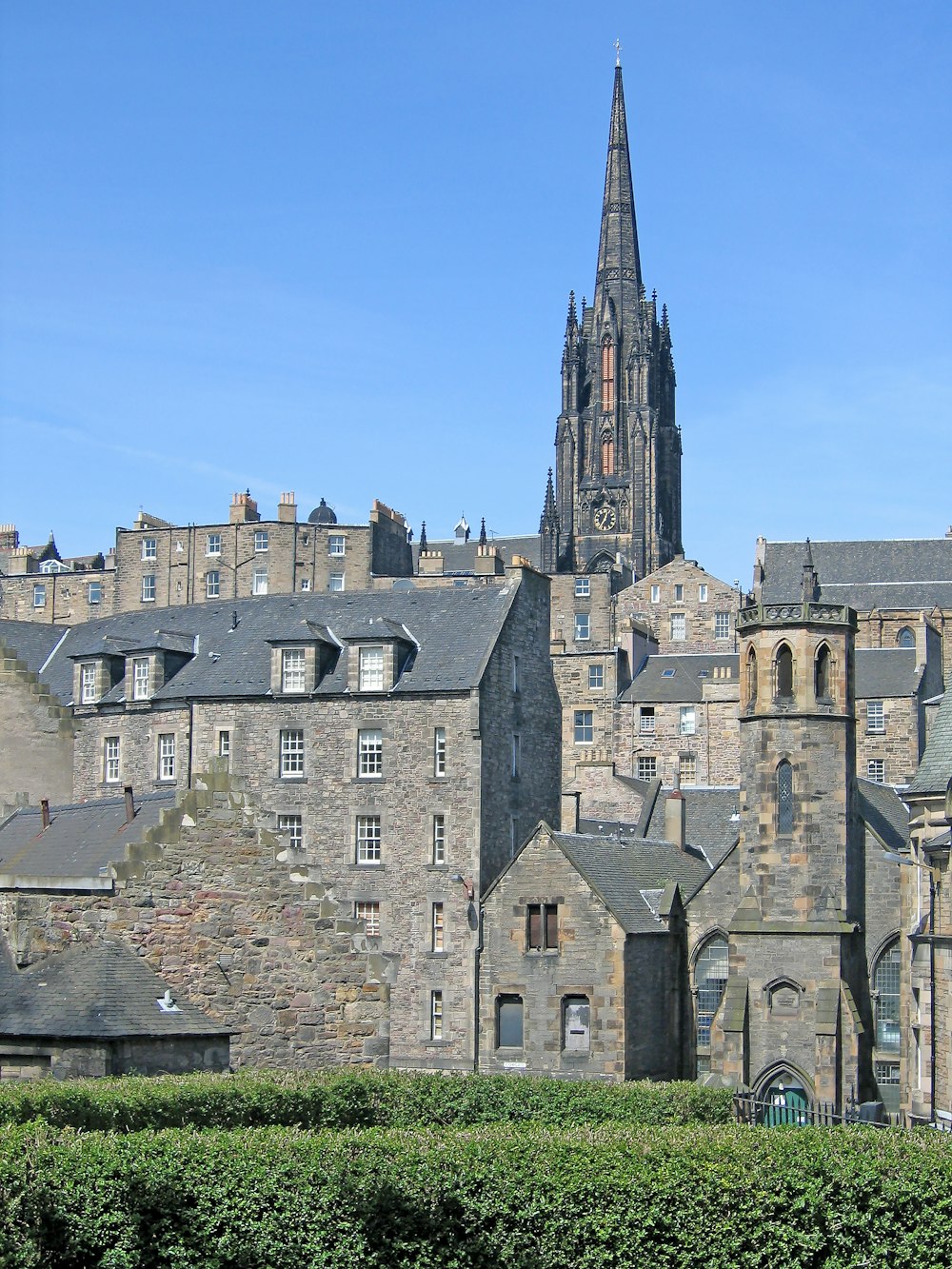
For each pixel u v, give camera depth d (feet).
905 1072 247.91
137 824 144.25
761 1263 107.04
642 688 442.09
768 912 253.65
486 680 281.13
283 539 510.17
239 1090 118.42
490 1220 103.96
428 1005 269.85
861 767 421.18
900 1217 108.68
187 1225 98.22
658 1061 259.80
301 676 288.71
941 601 493.36
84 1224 95.40
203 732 290.76
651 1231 105.50
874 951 256.73
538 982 259.60
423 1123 128.26
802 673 256.93
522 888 263.29
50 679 312.71
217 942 136.26
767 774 256.93
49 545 617.21
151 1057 128.67
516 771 290.15
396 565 538.88
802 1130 120.57
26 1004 128.67
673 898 265.95
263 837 138.31
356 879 279.90
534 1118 142.92
